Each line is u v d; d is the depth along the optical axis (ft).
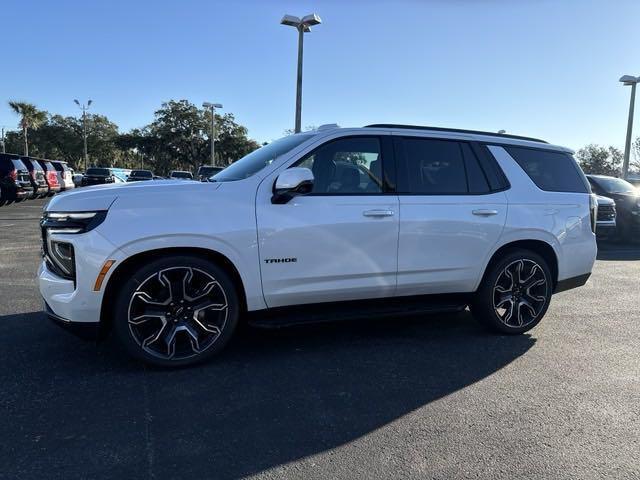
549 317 19.02
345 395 11.85
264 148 15.89
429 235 14.79
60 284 12.27
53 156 266.98
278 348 14.84
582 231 17.12
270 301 13.51
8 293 20.47
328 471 8.88
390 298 14.92
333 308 14.38
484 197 15.64
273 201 13.29
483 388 12.42
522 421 10.80
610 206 38.55
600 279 27.07
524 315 16.60
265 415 10.80
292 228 13.32
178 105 192.13
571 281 17.20
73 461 8.96
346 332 16.48
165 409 10.93
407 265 14.65
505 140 16.65
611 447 9.84
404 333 16.55
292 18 64.90
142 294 12.46
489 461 9.29
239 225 12.84
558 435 10.25
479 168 15.88
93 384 12.04
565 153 17.62
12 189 64.90
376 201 14.25
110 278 12.06
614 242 45.19
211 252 13.01
